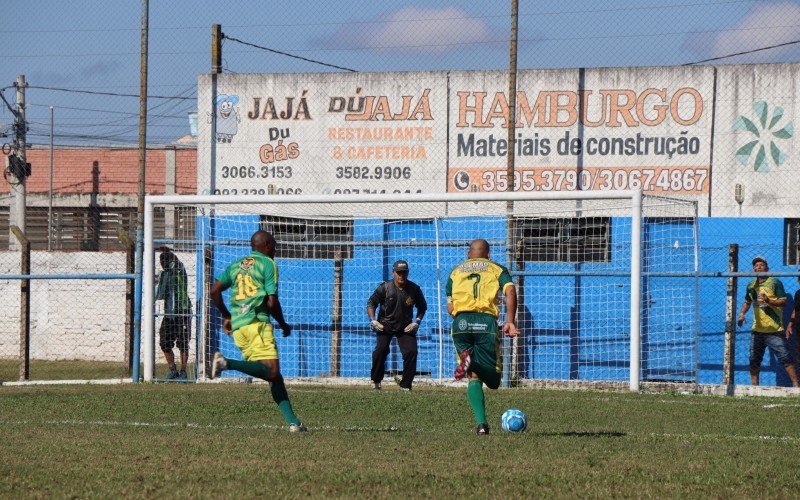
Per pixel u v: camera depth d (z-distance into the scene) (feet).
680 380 103.14
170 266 107.96
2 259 139.44
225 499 35.94
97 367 123.75
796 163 126.52
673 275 99.30
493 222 107.24
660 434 60.34
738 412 76.48
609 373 104.42
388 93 136.67
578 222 109.81
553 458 46.60
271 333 56.65
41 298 135.85
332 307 109.60
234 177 139.95
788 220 123.03
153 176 222.28
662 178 129.49
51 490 37.76
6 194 217.97
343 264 109.91
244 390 93.09
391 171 136.87
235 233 110.11
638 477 41.47
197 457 46.62
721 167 128.16
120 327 134.62
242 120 139.95
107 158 223.10
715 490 38.78
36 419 68.64
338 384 104.99
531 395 90.33
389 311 95.20
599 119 130.72
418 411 74.08
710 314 106.01
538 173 132.36
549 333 105.50
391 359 107.65
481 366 55.47
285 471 42.22
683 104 128.98
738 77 127.75
